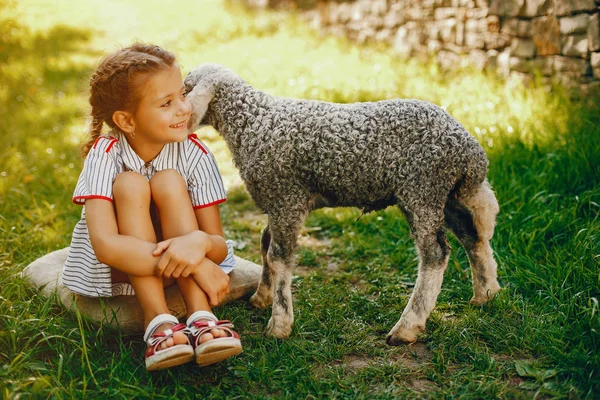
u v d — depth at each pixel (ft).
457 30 19.10
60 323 8.46
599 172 11.66
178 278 8.00
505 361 8.05
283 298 8.53
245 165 8.50
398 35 22.12
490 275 9.09
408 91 18.02
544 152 12.83
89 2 45.34
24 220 12.73
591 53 14.57
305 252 11.55
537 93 15.15
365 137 7.97
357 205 8.59
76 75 25.20
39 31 33.91
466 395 7.34
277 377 7.81
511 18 16.94
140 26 34.88
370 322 9.16
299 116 8.21
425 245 8.15
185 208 8.15
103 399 7.25
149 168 8.52
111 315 8.50
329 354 8.26
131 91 7.74
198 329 7.39
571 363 7.73
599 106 13.99
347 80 19.84
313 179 8.28
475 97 16.39
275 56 23.94
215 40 28.68
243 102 8.59
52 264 9.91
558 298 9.13
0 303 8.90
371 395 7.46
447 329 8.73
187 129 8.43
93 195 7.84
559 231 10.64
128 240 7.63
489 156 12.91
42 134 18.28
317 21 27.58
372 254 11.43
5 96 22.06
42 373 7.70
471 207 8.64
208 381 7.79
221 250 8.32
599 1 14.23
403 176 7.97
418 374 7.88
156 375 7.75
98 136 8.52
